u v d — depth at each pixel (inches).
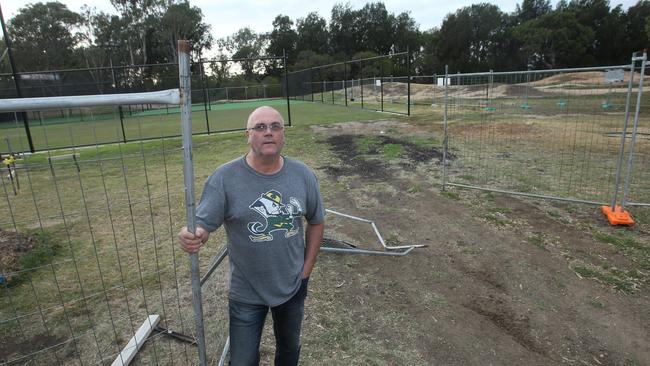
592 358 106.9
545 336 115.6
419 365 105.3
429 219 205.0
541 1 2586.1
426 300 134.2
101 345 115.0
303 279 84.3
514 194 232.4
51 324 124.8
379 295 137.6
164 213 221.6
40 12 2012.8
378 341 114.8
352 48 2878.9
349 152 374.9
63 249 178.1
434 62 2464.3
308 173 81.0
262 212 74.4
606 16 2144.4
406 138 436.1
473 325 121.2
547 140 395.5
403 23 2896.2
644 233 178.7
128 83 697.6
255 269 77.2
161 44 2437.3
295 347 87.7
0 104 52.7
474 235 183.5
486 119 544.7
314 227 86.3
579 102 555.2
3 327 123.3
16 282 147.6
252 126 71.7
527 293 136.9
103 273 156.0
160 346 113.9
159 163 346.3
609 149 345.4
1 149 436.5
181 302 135.0
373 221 204.7
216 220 73.0
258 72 2114.9
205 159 361.7
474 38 2485.2
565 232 182.7
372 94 1141.7
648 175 265.1
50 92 658.8
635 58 180.1
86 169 326.3
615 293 134.7
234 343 80.3
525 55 2316.7
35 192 267.4
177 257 168.1
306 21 2888.8
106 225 206.2
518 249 168.1
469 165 309.3
